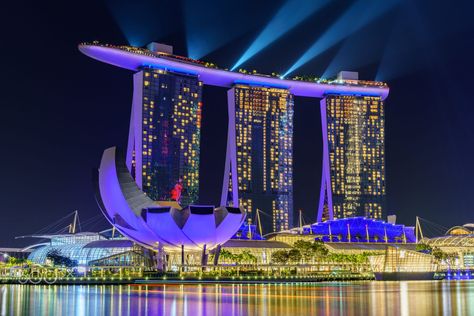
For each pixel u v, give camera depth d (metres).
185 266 177.38
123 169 171.00
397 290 145.12
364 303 103.56
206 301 106.94
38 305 99.00
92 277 168.38
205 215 168.38
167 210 166.88
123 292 132.25
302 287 157.50
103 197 175.00
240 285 168.50
